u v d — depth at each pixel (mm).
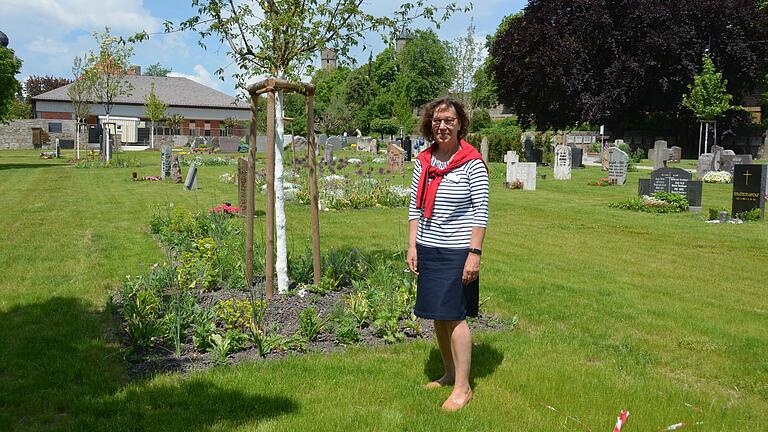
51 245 9422
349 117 69688
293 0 6129
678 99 41031
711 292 7191
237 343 4887
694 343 5262
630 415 3783
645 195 16391
